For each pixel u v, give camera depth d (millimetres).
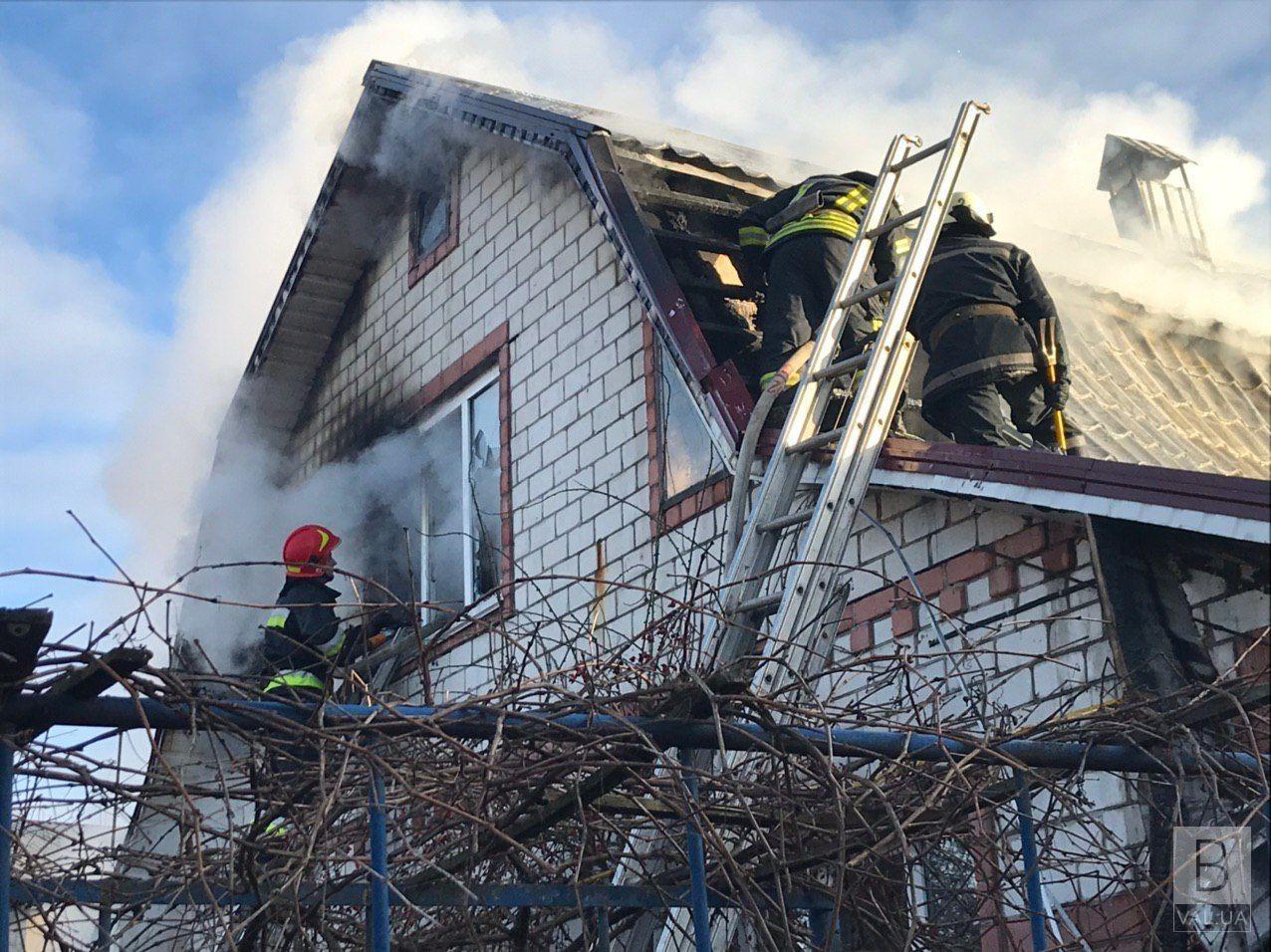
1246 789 4219
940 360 6562
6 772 3146
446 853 4164
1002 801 4215
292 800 3568
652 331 8070
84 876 3791
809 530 5430
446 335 10102
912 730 3924
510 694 3654
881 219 6711
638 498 7910
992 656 5695
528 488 8859
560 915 4551
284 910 3783
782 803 3920
